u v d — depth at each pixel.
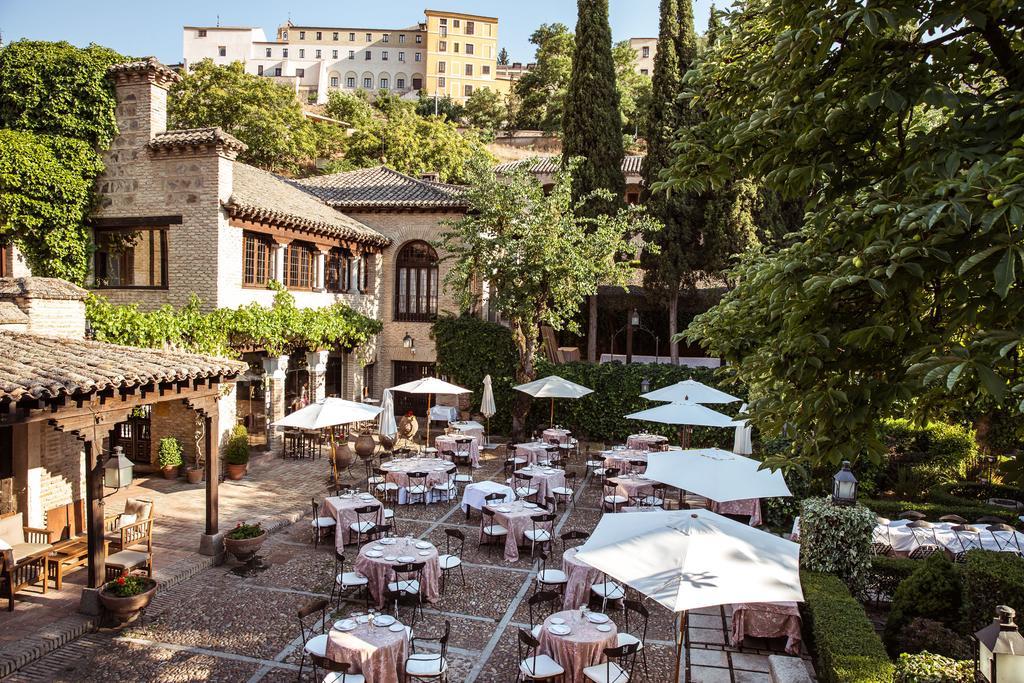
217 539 13.58
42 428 13.32
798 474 16.34
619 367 24.98
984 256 4.57
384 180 31.38
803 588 9.88
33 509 13.09
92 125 19.72
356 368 27.19
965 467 18.31
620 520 8.84
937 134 6.21
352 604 11.75
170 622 10.91
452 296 27.97
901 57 6.40
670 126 28.23
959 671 6.96
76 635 10.32
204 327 18.72
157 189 19.75
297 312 22.16
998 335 4.77
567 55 76.50
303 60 105.38
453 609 11.65
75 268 19.92
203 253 19.47
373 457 22.48
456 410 25.69
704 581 7.16
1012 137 5.71
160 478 19.33
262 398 23.81
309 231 23.23
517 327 24.27
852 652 7.85
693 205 28.28
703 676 9.50
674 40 28.56
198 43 99.56
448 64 104.62
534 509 14.48
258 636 10.49
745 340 8.71
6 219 18.31
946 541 12.35
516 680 9.37
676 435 24.14
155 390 12.12
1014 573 8.52
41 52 19.20
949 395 6.95
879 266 5.34
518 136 69.06
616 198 29.34
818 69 6.60
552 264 22.33
